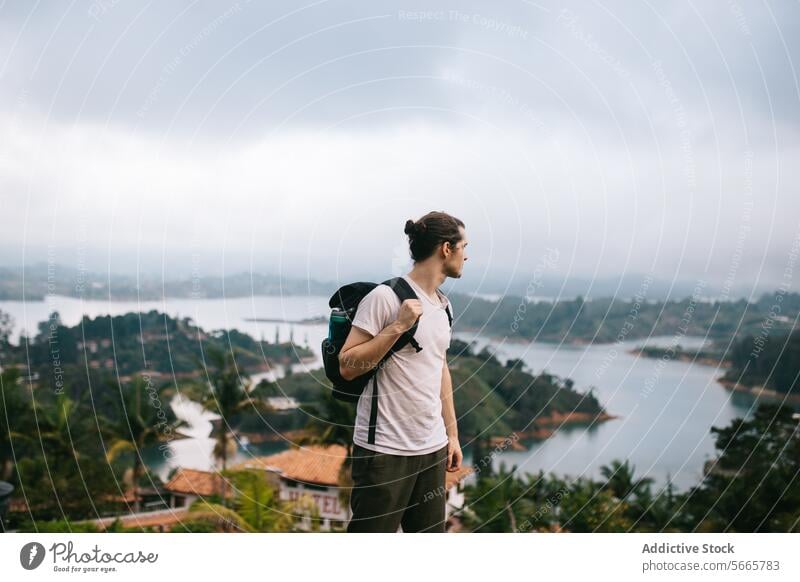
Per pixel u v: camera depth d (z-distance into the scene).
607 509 26.78
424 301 2.52
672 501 26.64
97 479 30.98
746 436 25.75
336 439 28.00
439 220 2.54
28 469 32.00
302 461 28.11
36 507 30.19
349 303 2.57
